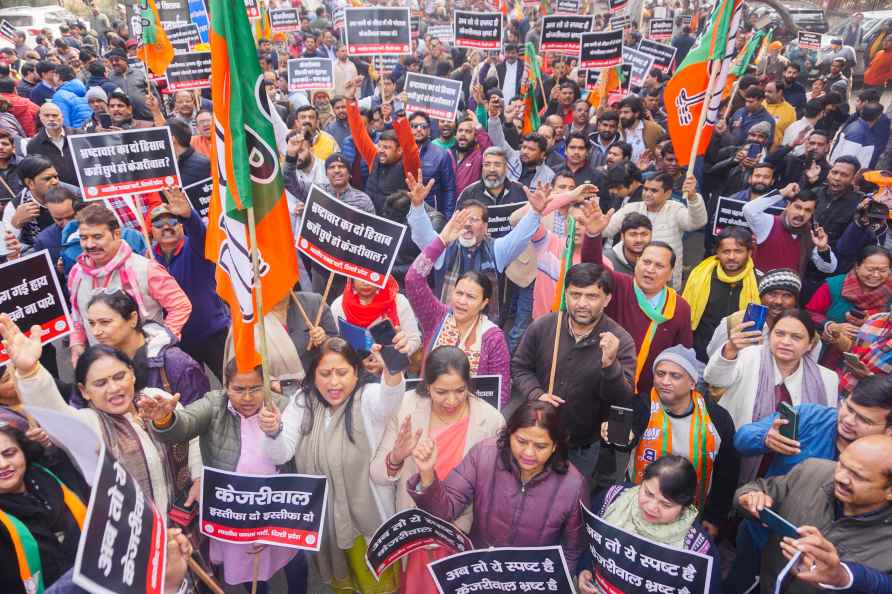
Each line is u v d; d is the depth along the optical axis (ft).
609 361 11.68
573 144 23.32
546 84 38.70
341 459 10.57
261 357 10.61
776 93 33.78
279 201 10.22
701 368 11.07
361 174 26.35
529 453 9.37
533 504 9.77
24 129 32.37
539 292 17.22
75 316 14.48
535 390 13.28
